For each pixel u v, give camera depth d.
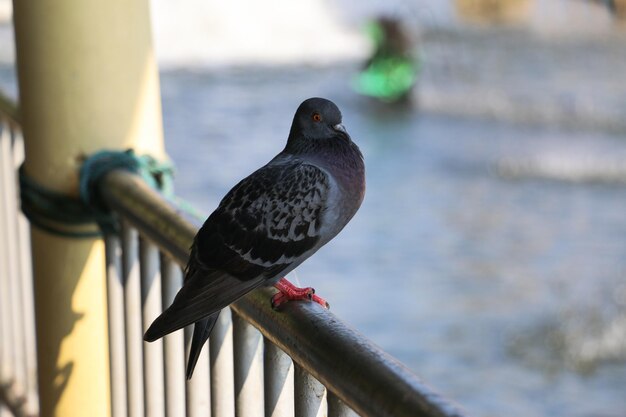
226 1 37.66
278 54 33.34
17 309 5.94
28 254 5.82
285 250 3.06
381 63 27.59
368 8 39.94
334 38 35.69
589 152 23.03
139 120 4.43
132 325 4.04
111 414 4.34
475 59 33.75
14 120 5.67
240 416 3.15
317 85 29.44
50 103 4.30
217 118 25.08
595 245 16.91
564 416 11.42
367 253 16.20
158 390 3.87
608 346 13.05
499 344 13.15
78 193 4.31
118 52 4.34
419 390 2.18
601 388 12.05
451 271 15.59
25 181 4.38
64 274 4.36
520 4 39.50
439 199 19.34
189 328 3.56
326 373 2.50
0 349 6.24
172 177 4.48
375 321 13.73
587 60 33.62
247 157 21.73
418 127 25.36
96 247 4.36
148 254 3.84
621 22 37.66
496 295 14.68
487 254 16.41
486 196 19.64
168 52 33.16
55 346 4.43
